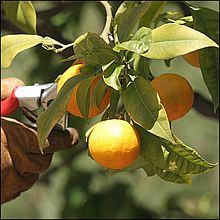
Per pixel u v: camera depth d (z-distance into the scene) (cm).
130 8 197
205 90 403
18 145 200
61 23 301
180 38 174
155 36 175
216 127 541
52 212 553
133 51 174
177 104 181
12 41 182
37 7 296
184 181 183
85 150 347
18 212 580
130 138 174
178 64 410
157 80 181
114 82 174
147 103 173
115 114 181
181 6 248
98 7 302
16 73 437
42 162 204
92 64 177
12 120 200
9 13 227
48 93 194
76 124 274
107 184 367
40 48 296
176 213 382
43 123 176
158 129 172
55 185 430
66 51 248
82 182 367
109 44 188
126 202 360
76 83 176
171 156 178
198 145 554
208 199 445
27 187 207
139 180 509
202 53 202
